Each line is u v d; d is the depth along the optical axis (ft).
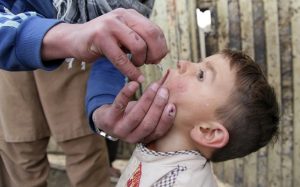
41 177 2.48
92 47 1.04
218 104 1.29
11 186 2.64
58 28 1.10
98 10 1.49
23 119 2.28
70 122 2.25
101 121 1.32
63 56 1.10
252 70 1.34
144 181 1.28
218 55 1.38
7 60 1.15
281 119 2.50
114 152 3.13
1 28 1.11
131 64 1.09
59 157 3.39
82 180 2.39
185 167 1.27
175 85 1.33
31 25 1.12
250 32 2.43
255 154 2.65
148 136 1.31
